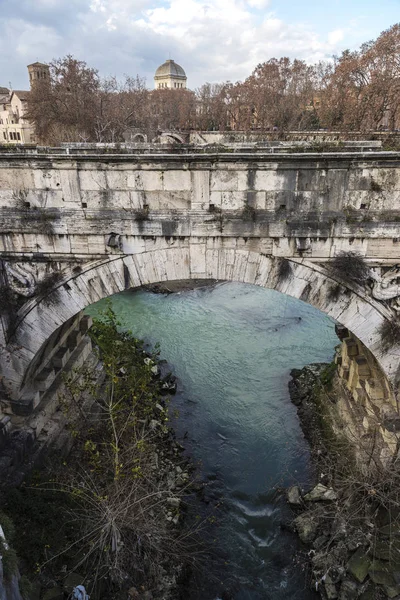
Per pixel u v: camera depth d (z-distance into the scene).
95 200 12.62
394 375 13.80
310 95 62.16
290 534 14.24
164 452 17.12
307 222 12.38
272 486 16.08
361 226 12.31
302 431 18.77
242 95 67.00
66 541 11.88
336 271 12.90
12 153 12.17
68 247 13.14
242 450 17.92
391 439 13.41
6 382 14.46
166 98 82.06
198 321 31.03
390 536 11.95
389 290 12.88
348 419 16.66
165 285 39.44
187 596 12.30
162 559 12.55
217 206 12.47
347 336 17.52
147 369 18.88
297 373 22.95
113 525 10.30
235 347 26.59
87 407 16.86
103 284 13.62
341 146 12.72
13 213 12.84
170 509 14.38
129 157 11.98
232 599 12.41
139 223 12.66
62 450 15.01
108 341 17.80
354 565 12.20
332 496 14.68
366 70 45.88
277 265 13.02
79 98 55.25
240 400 21.14
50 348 16.34
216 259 13.11
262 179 12.08
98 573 11.25
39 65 78.12
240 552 13.74
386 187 11.97
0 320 13.74
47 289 13.59
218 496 15.70
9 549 9.66
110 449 14.31
